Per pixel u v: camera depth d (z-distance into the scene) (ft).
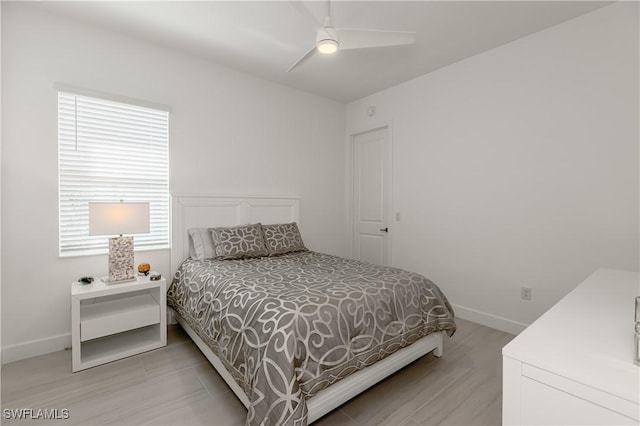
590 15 7.47
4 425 5.10
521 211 8.77
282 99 12.16
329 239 13.94
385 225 12.99
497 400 5.87
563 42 7.90
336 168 14.12
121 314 7.32
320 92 12.89
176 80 9.59
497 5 7.19
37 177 7.48
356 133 13.89
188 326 8.10
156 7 7.40
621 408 2.07
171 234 9.48
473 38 8.65
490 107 9.34
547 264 8.32
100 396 5.89
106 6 7.38
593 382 2.18
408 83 11.65
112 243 7.67
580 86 7.66
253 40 8.90
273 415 4.23
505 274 9.14
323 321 5.13
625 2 6.99
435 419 5.35
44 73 7.55
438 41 8.79
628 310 3.65
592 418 2.21
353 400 5.86
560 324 3.21
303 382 4.58
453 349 7.95
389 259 12.49
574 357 2.49
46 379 6.43
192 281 7.98
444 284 10.68
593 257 7.57
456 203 10.27
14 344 7.23
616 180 7.22
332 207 14.02
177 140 9.66
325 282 6.59
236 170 10.98
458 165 10.18
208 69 10.23
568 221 7.94
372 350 5.62
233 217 10.80
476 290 9.82
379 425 5.20
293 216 12.47
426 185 11.11
